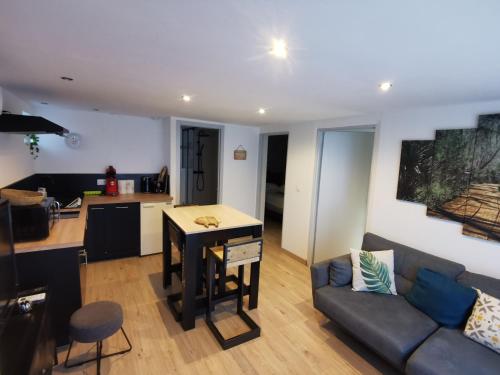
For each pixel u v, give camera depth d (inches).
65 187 154.5
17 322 59.4
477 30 41.8
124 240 151.6
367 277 99.1
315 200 153.2
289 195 169.5
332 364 84.8
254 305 111.8
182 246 98.0
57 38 51.5
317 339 95.7
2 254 53.4
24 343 53.1
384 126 116.1
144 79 79.5
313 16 39.9
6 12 41.6
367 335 81.4
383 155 116.9
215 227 97.3
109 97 108.2
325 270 103.9
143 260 151.9
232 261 93.8
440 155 97.6
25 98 114.4
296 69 64.5
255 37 48.4
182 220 104.3
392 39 46.4
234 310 111.2
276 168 262.7
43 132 91.5
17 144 108.3
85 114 154.4
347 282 103.1
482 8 35.5
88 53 59.4
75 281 85.7
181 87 87.4
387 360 78.0
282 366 83.2
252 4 37.4
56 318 84.7
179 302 111.8
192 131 229.8
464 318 80.8
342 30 44.0
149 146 175.6
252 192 206.4
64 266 83.8
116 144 165.2
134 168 172.7
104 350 86.1
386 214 116.3
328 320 106.5
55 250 82.2
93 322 71.3
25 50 58.0
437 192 99.1
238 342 91.1
